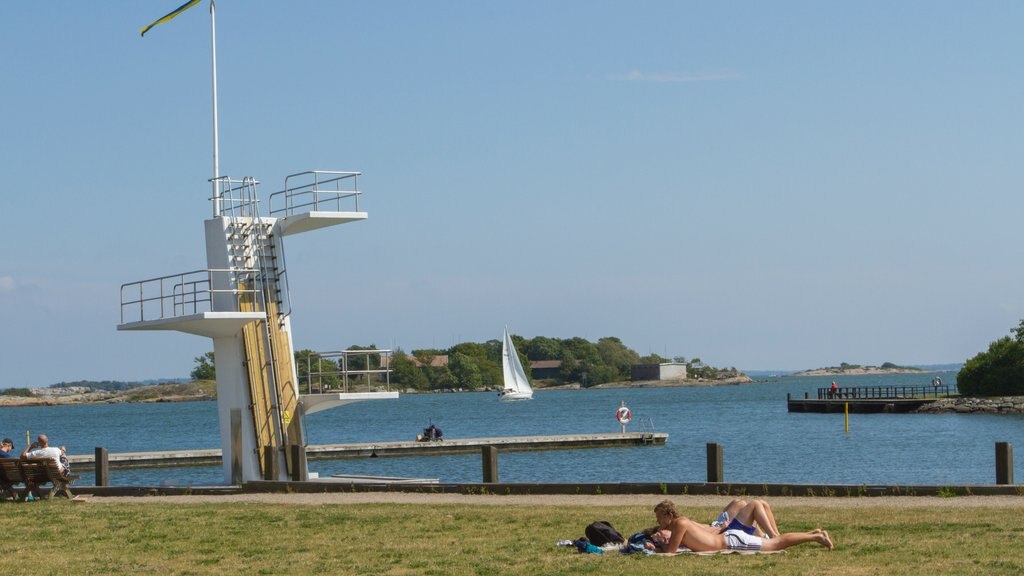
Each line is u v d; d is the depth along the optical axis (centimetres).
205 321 2911
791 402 12412
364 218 3119
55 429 14312
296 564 1555
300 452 2895
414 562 1541
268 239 3105
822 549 1555
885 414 10969
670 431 9306
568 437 6819
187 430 13438
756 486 2359
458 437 9838
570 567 1464
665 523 1577
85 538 1862
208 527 1977
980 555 1485
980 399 10856
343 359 3181
